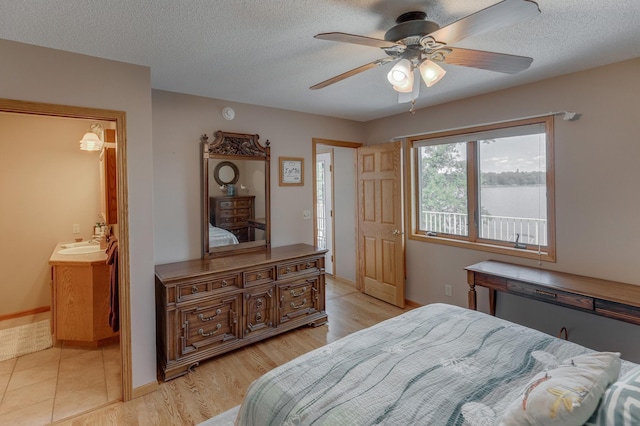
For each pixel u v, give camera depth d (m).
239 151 3.37
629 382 0.97
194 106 3.11
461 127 3.31
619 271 2.44
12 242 3.69
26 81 1.90
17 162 3.70
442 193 3.72
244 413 1.38
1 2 1.49
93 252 3.33
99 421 2.06
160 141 2.94
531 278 2.58
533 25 1.81
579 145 2.59
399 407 1.18
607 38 1.99
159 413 2.13
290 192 3.81
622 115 2.37
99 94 2.13
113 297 2.52
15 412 2.13
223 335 2.79
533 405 0.98
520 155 3.03
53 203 3.88
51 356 2.87
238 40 1.96
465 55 1.62
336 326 3.45
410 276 3.99
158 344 2.71
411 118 3.88
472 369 1.41
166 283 2.47
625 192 2.38
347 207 4.84
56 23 1.70
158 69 2.41
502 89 3.03
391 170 3.97
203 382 2.46
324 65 2.38
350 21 1.75
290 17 1.70
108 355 2.90
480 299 3.29
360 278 4.52
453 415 1.12
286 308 3.21
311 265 3.40
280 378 1.41
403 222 3.93
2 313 3.65
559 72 2.60
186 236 3.09
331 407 1.20
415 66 1.69
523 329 1.80
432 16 1.69
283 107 3.64
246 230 3.45
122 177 2.22
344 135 4.31
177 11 1.62
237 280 2.88
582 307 2.27
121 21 1.70
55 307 3.00
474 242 3.40
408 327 1.85
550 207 2.79
